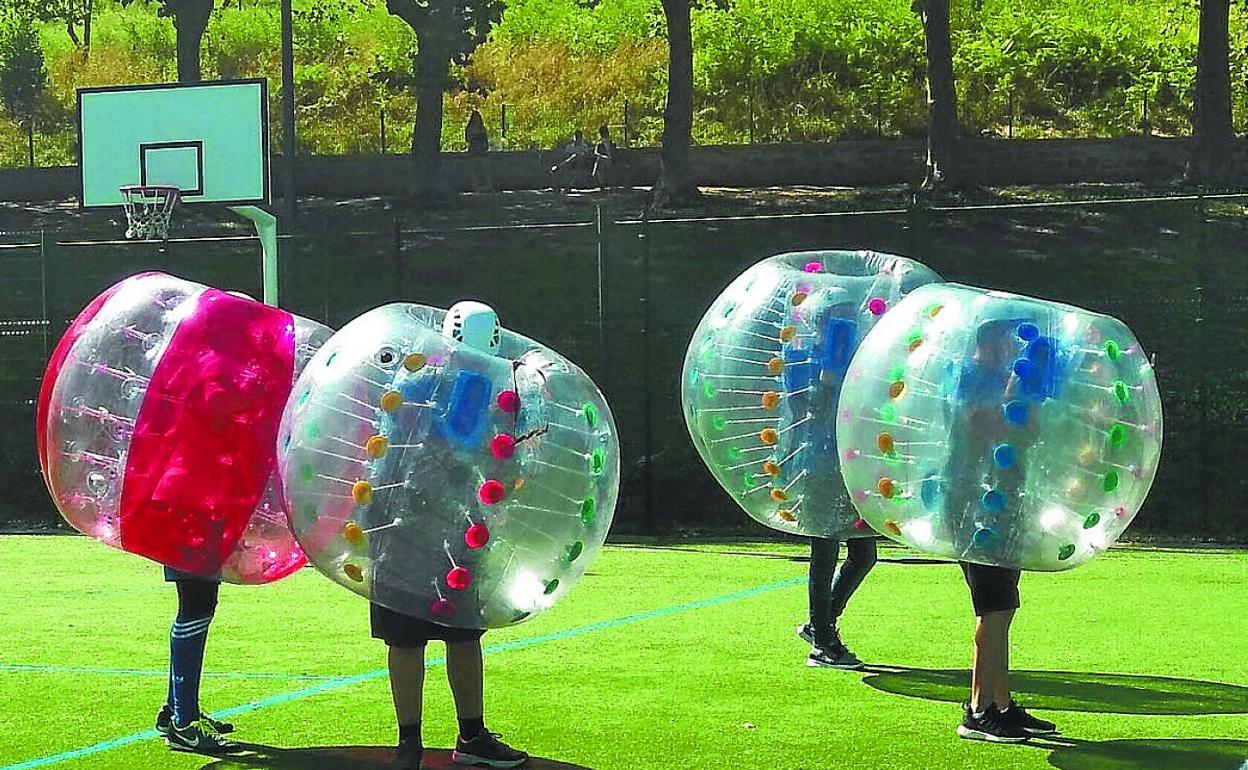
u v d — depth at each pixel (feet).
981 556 21.09
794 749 21.42
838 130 104.83
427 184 88.58
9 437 57.57
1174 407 52.49
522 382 18.60
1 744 22.04
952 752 21.18
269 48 118.01
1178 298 60.70
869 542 26.89
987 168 87.92
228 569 20.57
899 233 70.38
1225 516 47.09
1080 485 20.71
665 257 69.77
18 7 120.78
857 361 22.48
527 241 73.26
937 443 20.99
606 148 93.56
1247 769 20.25
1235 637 29.58
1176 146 86.43
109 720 23.49
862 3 109.91
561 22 116.26
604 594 35.42
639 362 60.75
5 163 111.34
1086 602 33.60
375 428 18.19
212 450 19.94
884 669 26.78
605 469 19.21
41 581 38.83
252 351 20.34
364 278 71.20
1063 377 20.74
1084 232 69.51
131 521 20.18
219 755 21.34
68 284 71.97
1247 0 103.65
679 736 22.17
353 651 28.60
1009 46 105.91
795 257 28.14
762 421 25.88
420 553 18.12
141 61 119.65
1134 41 105.29
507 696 24.73
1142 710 23.61
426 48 89.35
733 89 108.27
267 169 49.60
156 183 50.19
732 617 32.09
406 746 19.34
